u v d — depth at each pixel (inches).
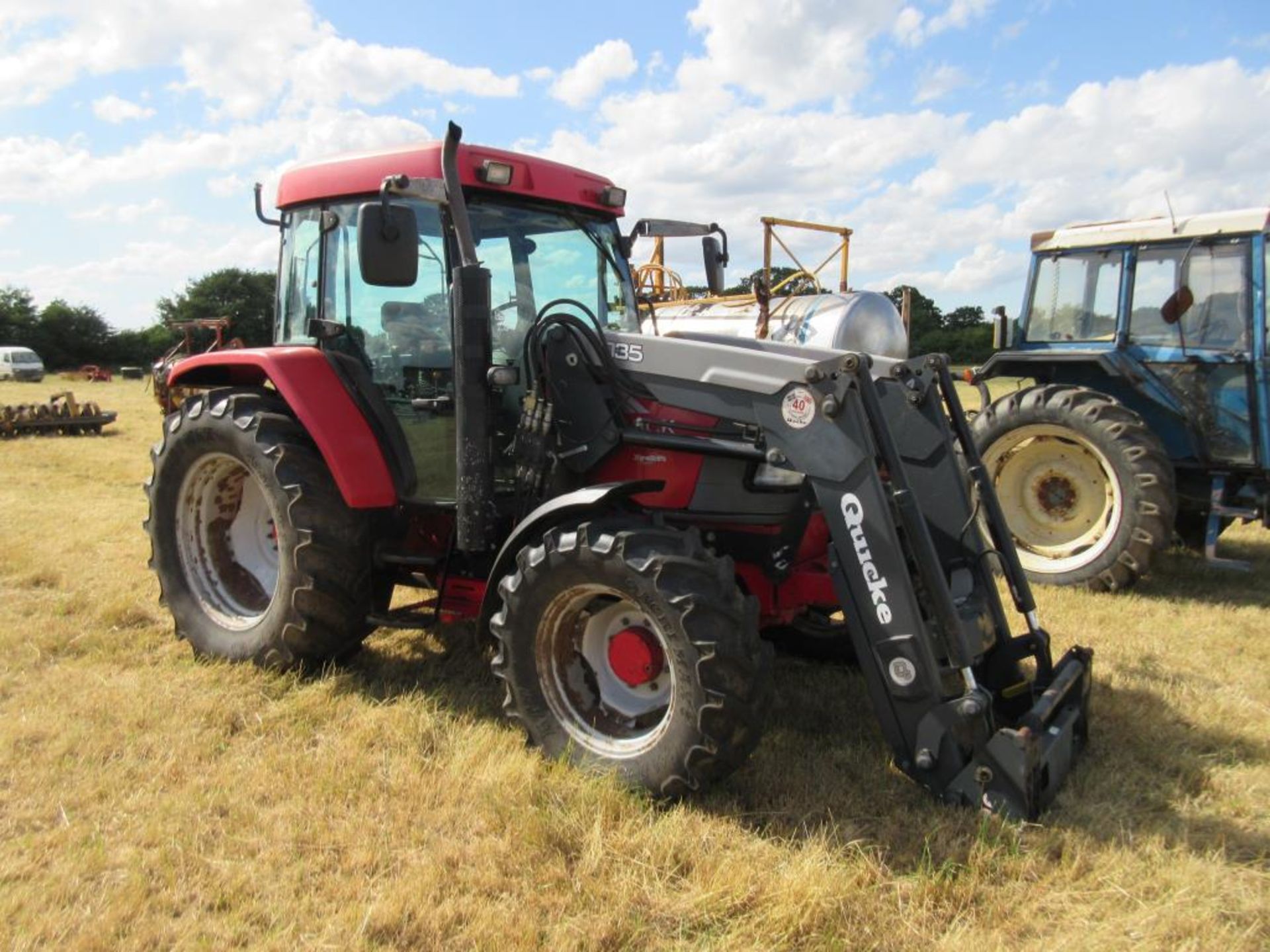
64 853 105.1
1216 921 96.1
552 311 160.9
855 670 167.2
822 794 120.2
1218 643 188.2
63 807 114.3
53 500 319.9
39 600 197.9
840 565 119.3
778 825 113.1
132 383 1371.8
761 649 116.0
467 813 114.6
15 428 532.1
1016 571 138.9
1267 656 181.0
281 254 180.7
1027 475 249.4
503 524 148.5
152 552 175.0
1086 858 106.3
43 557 232.7
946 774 114.8
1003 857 105.2
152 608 193.5
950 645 115.3
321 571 152.3
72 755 128.3
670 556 114.9
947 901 98.3
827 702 153.7
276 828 110.7
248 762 127.7
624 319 174.6
